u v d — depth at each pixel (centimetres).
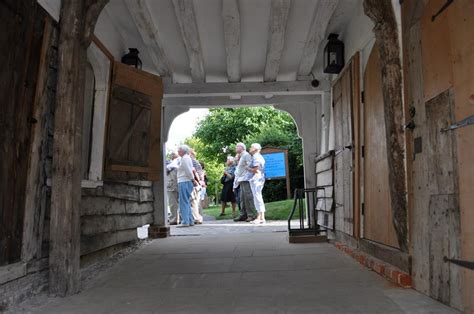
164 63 760
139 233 932
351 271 486
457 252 325
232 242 747
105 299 398
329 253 605
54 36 415
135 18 611
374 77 518
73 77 411
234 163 1373
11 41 338
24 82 362
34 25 373
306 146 882
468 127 308
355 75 590
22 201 367
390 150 433
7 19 330
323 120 821
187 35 645
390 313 333
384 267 451
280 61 782
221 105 895
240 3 604
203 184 1364
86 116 570
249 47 737
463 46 313
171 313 352
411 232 408
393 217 432
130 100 614
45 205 414
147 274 509
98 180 543
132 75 619
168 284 456
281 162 1561
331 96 772
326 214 773
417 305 347
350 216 613
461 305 319
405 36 417
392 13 435
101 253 594
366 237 554
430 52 365
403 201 423
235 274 495
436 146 356
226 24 615
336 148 707
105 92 561
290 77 830
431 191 365
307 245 687
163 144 881
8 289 348
